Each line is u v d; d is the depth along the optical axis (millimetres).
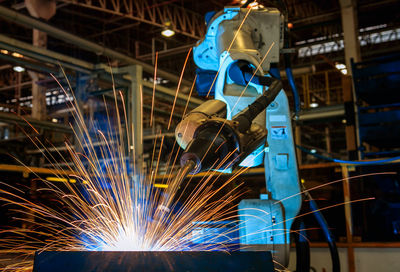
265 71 1533
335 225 2922
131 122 7504
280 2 1685
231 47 1387
